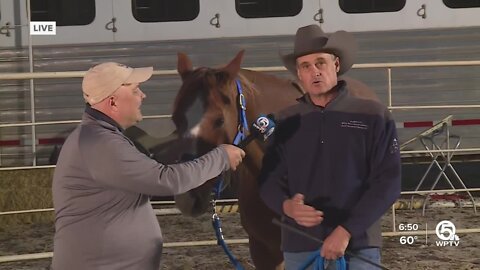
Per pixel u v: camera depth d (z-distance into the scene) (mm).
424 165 10547
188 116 3670
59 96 8242
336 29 8305
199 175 2881
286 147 3104
